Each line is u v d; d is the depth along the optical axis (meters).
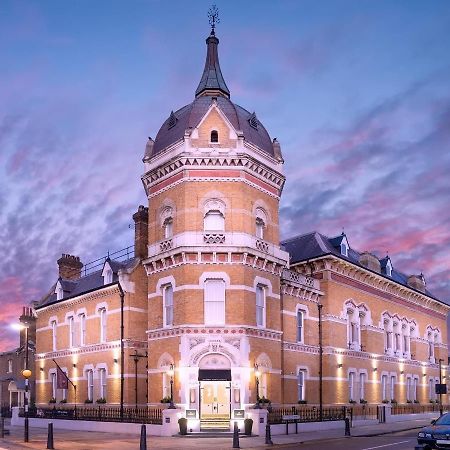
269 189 36.38
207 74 39.03
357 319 45.53
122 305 38.44
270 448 25.73
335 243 46.22
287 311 38.88
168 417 30.75
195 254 33.09
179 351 32.50
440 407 54.56
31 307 55.56
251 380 32.53
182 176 34.09
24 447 26.00
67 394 43.38
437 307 61.28
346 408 40.31
